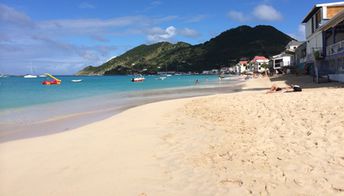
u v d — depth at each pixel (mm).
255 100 18078
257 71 112250
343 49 27141
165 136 11023
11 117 18156
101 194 6316
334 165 7000
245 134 10523
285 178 6629
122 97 31484
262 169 7219
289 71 67312
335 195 5746
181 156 8617
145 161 8289
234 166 7566
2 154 9523
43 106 23906
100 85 63219
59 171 7750
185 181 6852
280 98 17547
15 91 43750
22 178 7367
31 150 9961
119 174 7367
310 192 5941
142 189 6496
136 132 11922
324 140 8695
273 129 10648
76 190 6562
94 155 8992
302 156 7738
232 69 166125
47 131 13789
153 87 50438
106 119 16094
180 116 15188
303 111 12805
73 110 21281
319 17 38906
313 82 32969
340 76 29078
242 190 6273
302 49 51938
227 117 13859
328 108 12688
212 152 8820
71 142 10828
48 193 6477
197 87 46000
